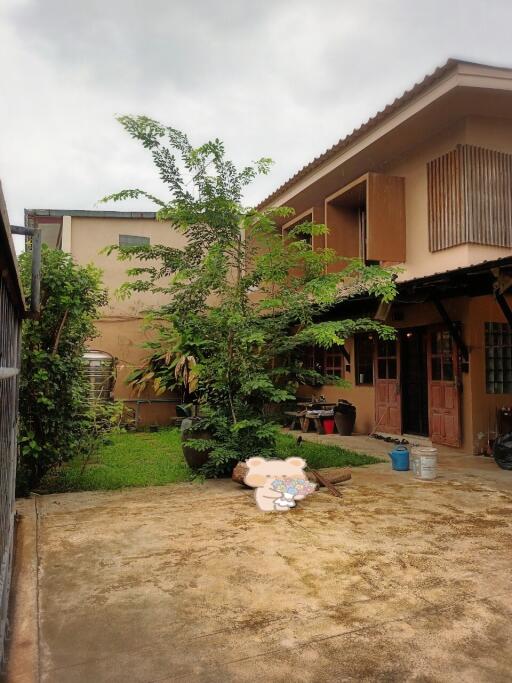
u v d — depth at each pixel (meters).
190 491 6.16
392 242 9.73
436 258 9.09
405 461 7.16
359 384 11.26
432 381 9.09
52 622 3.07
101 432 7.03
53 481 6.57
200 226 6.89
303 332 6.66
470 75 7.75
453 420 8.59
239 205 6.81
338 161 10.64
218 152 6.61
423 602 3.26
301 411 11.73
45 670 2.60
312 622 3.04
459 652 2.71
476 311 8.34
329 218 11.29
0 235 2.10
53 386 6.17
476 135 8.66
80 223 12.75
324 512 5.20
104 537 4.52
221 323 6.64
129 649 2.78
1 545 2.94
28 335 6.01
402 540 4.36
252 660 2.66
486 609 3.17
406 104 8.71
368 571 3.73
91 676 2.55
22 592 3.46
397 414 10.05
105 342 12.53
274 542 4.35
